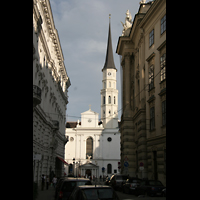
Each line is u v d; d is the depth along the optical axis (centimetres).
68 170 8706
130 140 3578
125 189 2488
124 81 4012
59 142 5434
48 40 3928
